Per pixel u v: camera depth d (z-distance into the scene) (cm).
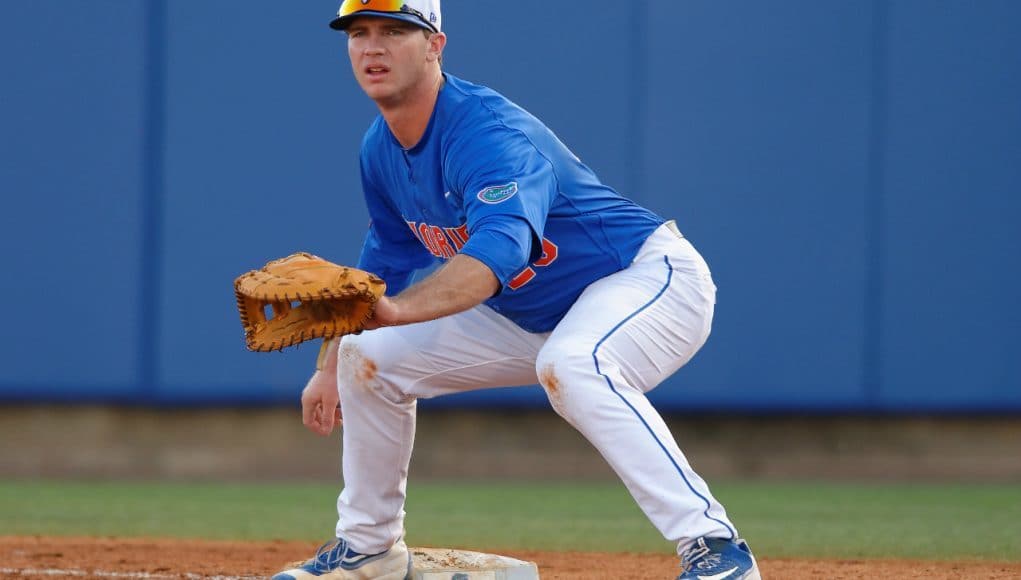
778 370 2870
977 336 2872
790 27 2884
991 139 2877
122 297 2834
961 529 1977
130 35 2850
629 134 2881
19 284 2831
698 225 2878
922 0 2878
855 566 1470
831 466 3003
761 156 2881
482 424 3014
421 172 1010
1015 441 2992
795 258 2875
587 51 2884
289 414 3002
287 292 828
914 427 3002
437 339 1057
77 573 1409
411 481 2880
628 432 936
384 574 1101
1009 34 2883
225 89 2859
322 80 2866
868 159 2880
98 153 2841
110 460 2964
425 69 970
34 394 2822
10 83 2842
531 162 938
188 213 2844
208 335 2841
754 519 2125
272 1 2866
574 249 1014
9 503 2356
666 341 1007
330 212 2864
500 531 1950
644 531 1953
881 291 2873
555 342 962
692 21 2881
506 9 2881
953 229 2877
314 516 2178
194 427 2989
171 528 1984
